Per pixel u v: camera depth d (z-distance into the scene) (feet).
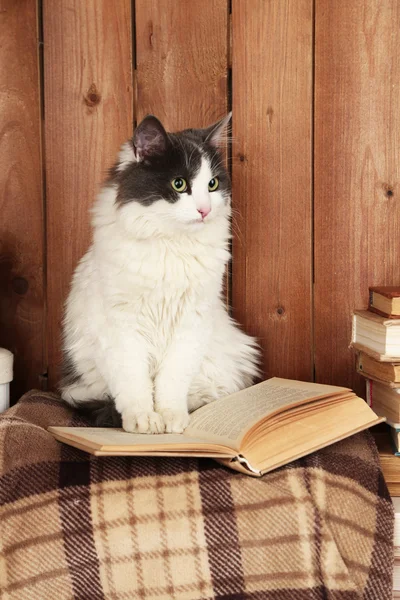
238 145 4.68
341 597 2.97
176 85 4.66
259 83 4.63
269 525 3.06
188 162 3.75
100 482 3.12
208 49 4.64
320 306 4.75
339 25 4.56
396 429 3.87
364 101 4.59
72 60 4.63
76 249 4.74
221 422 3.49
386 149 4.62
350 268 4.71
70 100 4.66
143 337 3.96
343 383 4.76
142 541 3.01
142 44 4.64
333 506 3.18
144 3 4.61
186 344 4.00
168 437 3.30
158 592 2.98
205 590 2.98
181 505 3.08
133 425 3.52
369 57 4.57
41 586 2.94
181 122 4.69
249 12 4.59
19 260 4.77
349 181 4.65
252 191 4.70
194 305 3.95
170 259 3.82
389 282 4.70
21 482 3.12
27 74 4.65
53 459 3.25
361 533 3.17
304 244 4.72
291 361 4.79
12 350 4.80
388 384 3.86
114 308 3.85
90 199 4.71
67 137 4.67
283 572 3.01
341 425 3.51
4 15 4.61
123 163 3.97
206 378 4.24
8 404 4.28
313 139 4.65
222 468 3.21
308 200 4.68
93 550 2.99
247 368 4.51
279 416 3.46
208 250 3.93
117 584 2.98
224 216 4.07
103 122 4.67
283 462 3.19
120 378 3.86
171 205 3.69
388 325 3.83
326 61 4.58
